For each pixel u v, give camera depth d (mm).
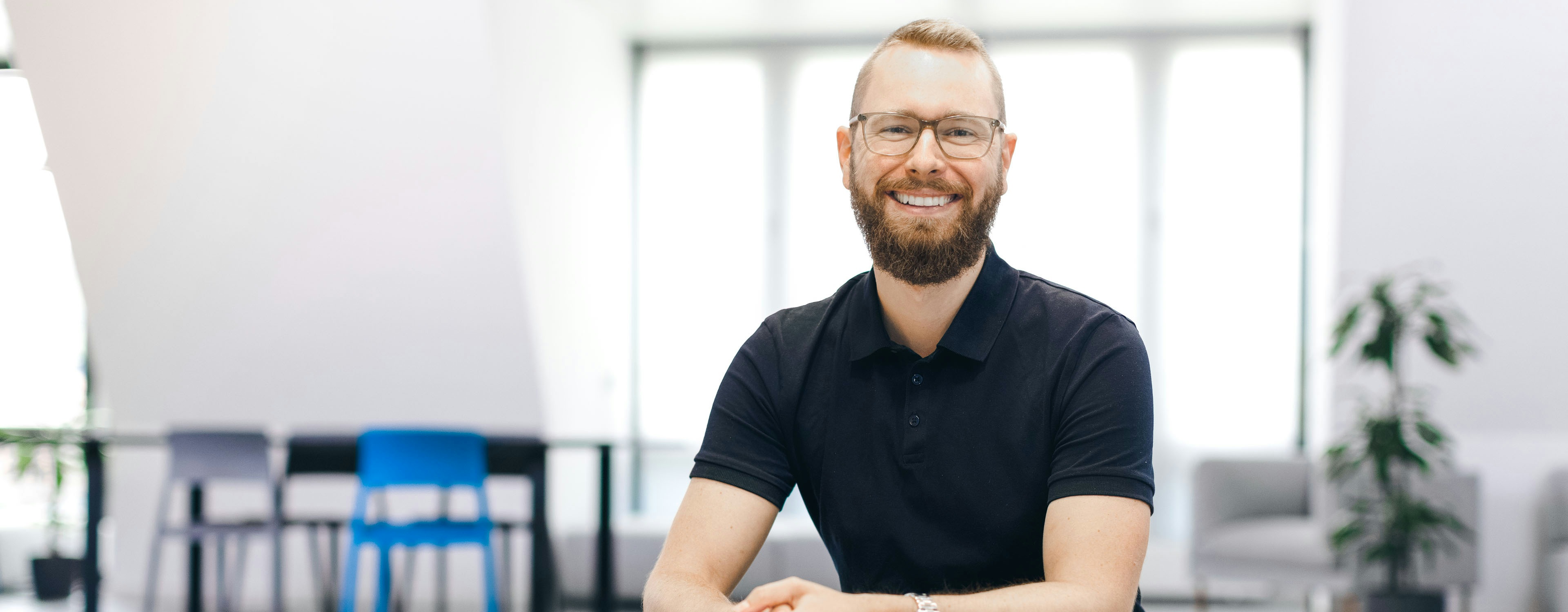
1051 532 915
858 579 1046
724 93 6023
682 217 6035
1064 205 5680
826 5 5406
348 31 4496
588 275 5555
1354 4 4445
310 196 4895
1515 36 4297
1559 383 4758
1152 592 5383
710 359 5996
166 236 5055
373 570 5340
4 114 5980
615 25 5758
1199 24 5559
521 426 5250
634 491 6039
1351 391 4918
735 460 1032
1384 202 4715
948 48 957
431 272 4977
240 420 5457
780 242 5953
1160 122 5652
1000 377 985
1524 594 4781
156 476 5480
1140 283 5637
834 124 5930
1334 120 4906
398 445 3932
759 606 825
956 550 997
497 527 4160
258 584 5406
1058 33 5688
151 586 4262
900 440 1006
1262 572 4121
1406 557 3799
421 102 4617
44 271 6098
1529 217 4586
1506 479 4840
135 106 4758
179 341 5301
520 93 4770
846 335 1038
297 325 5207
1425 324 4688
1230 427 5586
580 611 5121
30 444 5430
